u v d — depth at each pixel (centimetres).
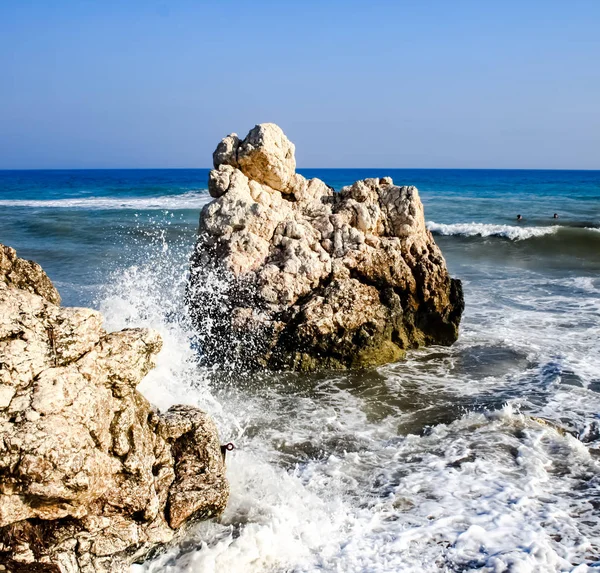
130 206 4341
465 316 1355
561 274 1888
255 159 1124
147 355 530
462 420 811
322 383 963
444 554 545
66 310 484
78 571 462
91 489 435
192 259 1111
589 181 8581
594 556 539
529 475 673
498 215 3597
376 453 734
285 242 1061
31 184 8438
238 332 1005
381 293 1066
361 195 1142
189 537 558
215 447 575
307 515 602
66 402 437
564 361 1048
